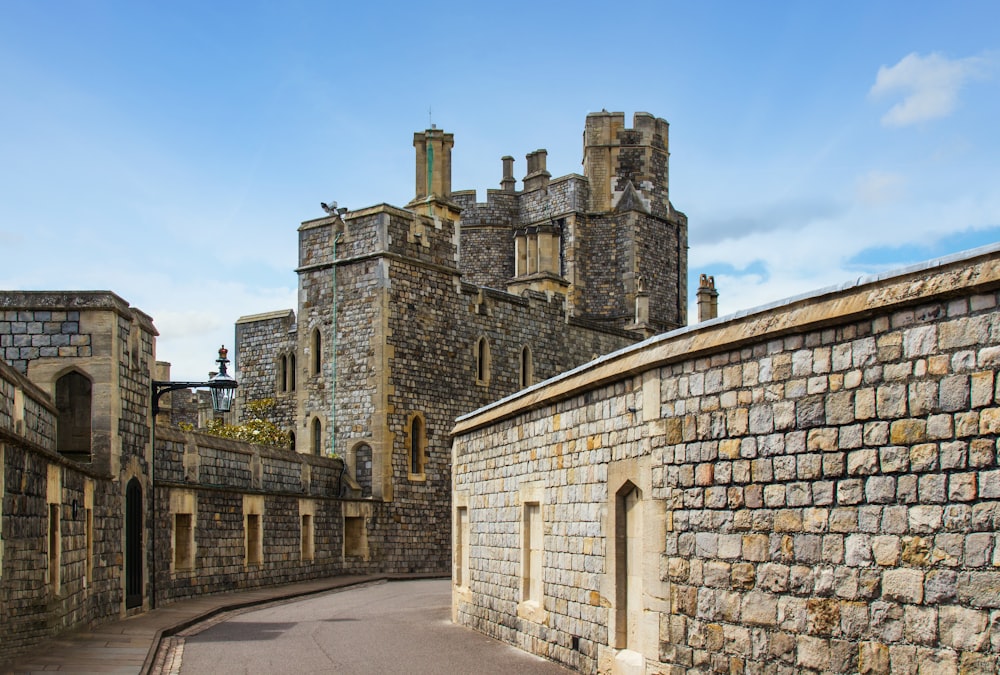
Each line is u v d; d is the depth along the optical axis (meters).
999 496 7.96
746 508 10.55
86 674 13.30
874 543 8.97
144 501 21.80
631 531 13.26
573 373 14.70
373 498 36.34
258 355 45.03
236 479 28.80
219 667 15.00
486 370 42.09
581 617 14.52
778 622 10.04
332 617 21.91
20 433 15.73
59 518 15.90
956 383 8.31
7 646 13.22
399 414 37.66
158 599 22.80
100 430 19.62
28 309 19.70
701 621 11.17
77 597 17.20
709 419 11.18
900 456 8.76
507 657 16.02
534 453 16.64
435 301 39.69
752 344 10.53
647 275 58.50
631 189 58.88
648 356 12.27
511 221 60.66
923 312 8.62
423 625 20.34
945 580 8.31
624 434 13.15
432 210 40.44
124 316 20.52
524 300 44.81
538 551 16.59
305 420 38.94
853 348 9.28
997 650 7.89
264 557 28.66
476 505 19.75
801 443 9.84
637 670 12.50
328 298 38.91
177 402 51.88
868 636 8.98
